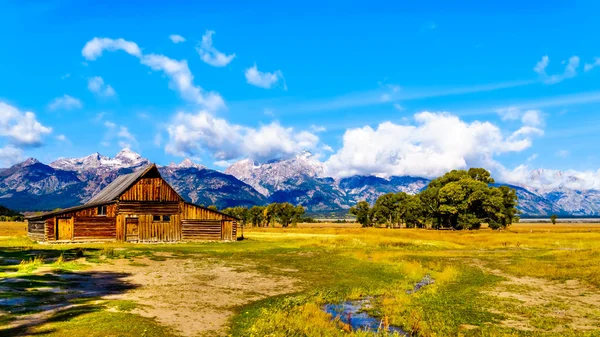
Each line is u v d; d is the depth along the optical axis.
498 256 47.97
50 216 55.88
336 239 68.12
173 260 38.06
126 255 39.78
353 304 22.77
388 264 38.66
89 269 29.98
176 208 62.78
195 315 18.31
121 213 60.16
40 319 16.08
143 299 20.83
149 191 61.66
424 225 142.62
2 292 20.53
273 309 19.72
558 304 22.69
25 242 56.12
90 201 77.12
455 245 64.00
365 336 16.25
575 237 80.38
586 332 17.38
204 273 31.03
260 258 41.97
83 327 15.12
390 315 20.25
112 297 20.91
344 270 34.66
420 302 23.00
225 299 22.28
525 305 22.53
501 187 126.38
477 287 27.92
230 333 15.86
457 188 117.25
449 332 17.38
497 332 17.27
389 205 157.00
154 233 61.31
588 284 28.45
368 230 110.06
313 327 17.00
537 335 16.84
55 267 29.61
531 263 40.16
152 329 15.51
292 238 72.25
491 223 119.69
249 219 171.00
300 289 26.33
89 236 58.12
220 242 62.47
